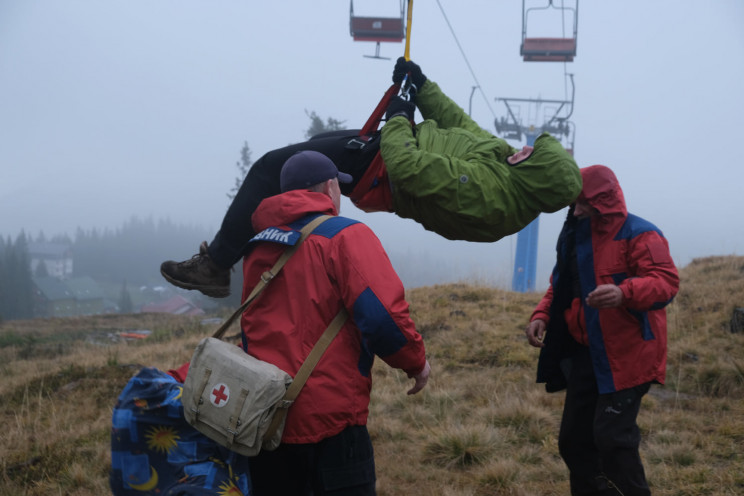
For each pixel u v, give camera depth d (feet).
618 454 10.26
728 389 19.10
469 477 14.07
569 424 11.14
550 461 14.55
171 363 26.63
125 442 7.97
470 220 8.87
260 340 7.85
